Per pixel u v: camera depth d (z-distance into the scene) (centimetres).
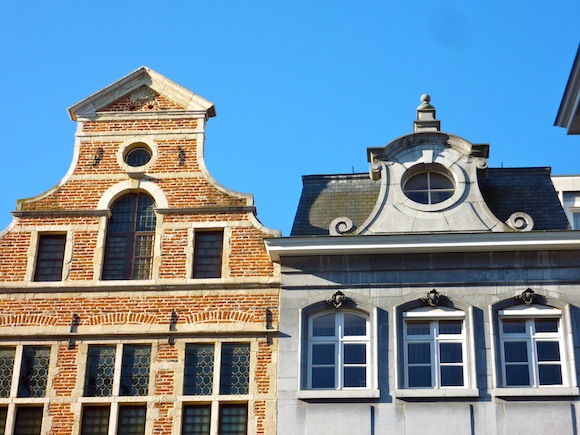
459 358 2148
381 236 2203
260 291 2223
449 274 2209
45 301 2239
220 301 2216
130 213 2345
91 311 2223
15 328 2216
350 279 2220
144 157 2403
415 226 2264
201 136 2397
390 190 2309
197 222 2298
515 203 2358
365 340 2177
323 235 2242
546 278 2191
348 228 2253
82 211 2320
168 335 2189
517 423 2058
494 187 2395
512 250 2206
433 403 2089
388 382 2119
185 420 2128
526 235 2183
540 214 2328
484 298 2183
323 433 2077
